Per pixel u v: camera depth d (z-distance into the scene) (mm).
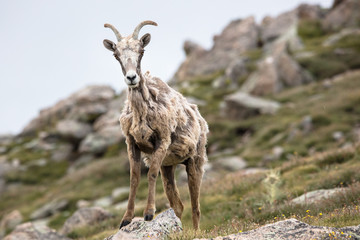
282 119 91125
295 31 163875
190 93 129000
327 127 77750
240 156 76000
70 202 71125
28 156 112375
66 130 111000
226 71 146750
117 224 43875
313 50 143375
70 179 86812
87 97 118938
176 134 25281
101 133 103688
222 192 45312
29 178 99250
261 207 34969
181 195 46344
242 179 46906
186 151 25859
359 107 85000
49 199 78562
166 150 23797
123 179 77875
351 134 71812
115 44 24719
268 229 19875
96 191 74000
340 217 23906
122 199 64438
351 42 145125
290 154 69812
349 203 29859
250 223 28312
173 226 21562
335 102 89688
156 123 23484
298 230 19422
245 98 103938
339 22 169875
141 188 60594
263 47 165750
